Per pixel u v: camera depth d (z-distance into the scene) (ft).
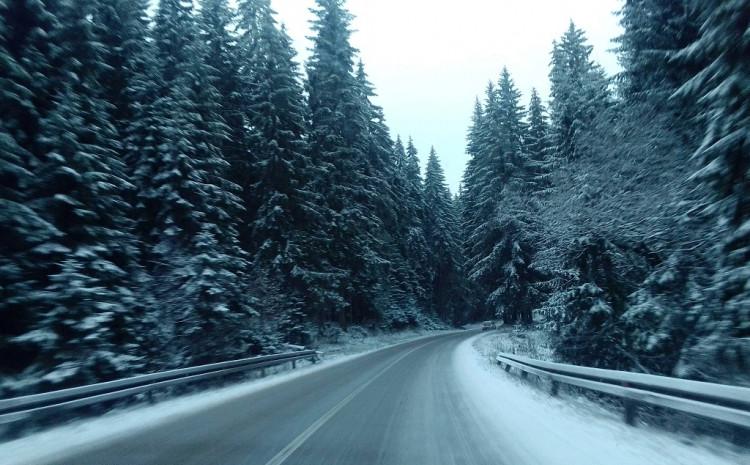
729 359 30.60
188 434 25.67
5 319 39.88
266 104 88.28
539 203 61.21
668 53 42.65
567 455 20.63
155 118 62.34
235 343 58.65
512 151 121.19
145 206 61.31
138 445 23.31
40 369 37.68
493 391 40.60
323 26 113.39
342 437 24.45
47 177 43.27
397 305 154.92
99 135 51.19
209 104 70.18
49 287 40.22
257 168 87.92
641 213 44.01
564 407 33.22
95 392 33.19
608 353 47.73
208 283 54.54
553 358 54.49
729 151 26.99
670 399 23.12
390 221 136.15
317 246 95.66
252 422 28.66
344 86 112.78
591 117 63.36
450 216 199.41
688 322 36.63
